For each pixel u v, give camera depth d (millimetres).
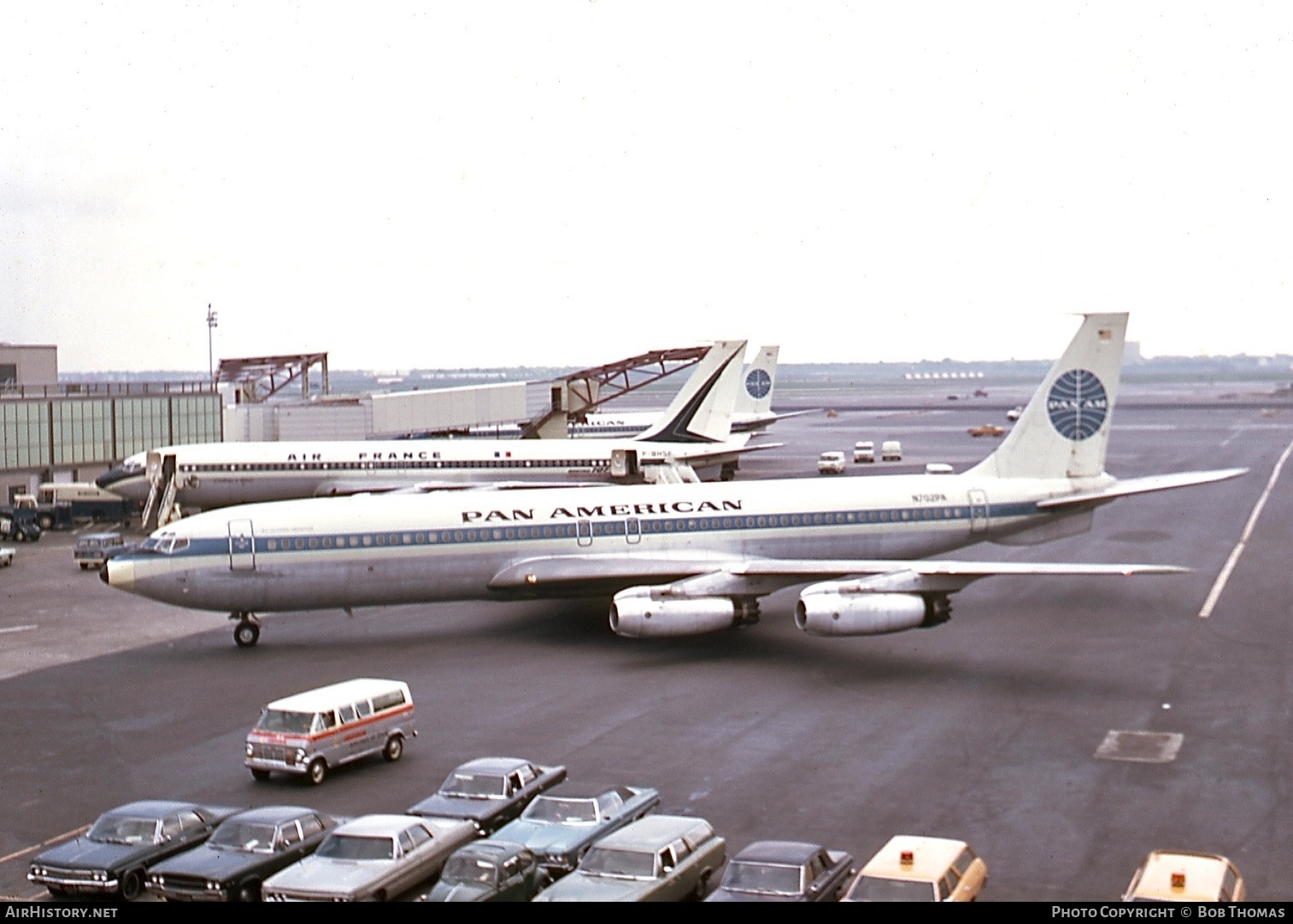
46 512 91562
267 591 51188
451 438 125250
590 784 30703
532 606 62125
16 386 102812
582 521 54688
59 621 59125
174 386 109750
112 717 42469
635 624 49094
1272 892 26516
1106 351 60219
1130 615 57656
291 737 34750
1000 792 33406
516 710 42531
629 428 141250
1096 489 61062
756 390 151375
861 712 41844
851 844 29797
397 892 26422
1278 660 48312
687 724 40562
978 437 194375
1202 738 38250
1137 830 30484
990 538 60406
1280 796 32844
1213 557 73500
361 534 52000
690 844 26906
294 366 129000
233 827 28266
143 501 89000
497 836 28438
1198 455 143500
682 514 55875
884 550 58469
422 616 59969
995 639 53156
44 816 33000
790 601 63625
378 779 35406
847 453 164625
